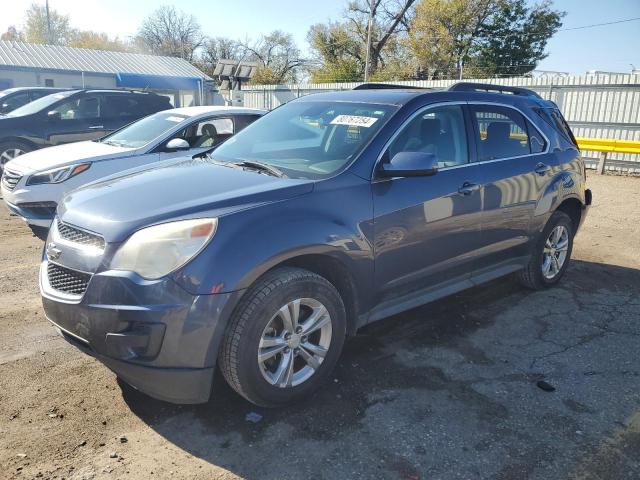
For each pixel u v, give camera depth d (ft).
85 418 10.06
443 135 13.46
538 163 15.76
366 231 11.19
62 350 12.61
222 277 9.12
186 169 12.34
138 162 22.48
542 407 10.75
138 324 9.00
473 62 133.90
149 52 212.84
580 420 10.34
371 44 144.66
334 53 152.35
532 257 16.62
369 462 9.04
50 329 13.71
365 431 9.86
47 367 11.82
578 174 17.40
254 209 9.87
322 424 10.05
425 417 10.32
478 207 13.69
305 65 188.44
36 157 22.89
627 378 11.96
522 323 14.79
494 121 14.94
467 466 8.98
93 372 11.66
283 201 10.24
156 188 10.84
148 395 10.28
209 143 24.56
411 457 9.18
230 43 212.02
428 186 12.47
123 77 104.53
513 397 11.09
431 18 129.08
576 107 51.26
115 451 9.18
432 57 132.16
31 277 17.53
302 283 10.03
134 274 9.09
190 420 10.09
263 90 91.45
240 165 12.48
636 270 19.79
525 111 16.10
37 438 9.44
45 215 21.49
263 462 9.00
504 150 14.94
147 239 9.20
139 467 8.82
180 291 9.00
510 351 13.14
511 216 14.85
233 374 9.63
